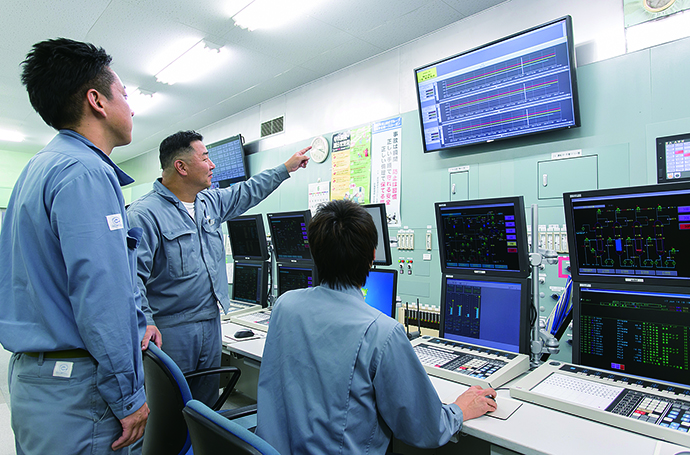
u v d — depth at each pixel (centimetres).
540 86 233
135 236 121
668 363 128
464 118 269
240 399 286
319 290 104
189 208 196
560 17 227
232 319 265
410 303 302
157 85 418
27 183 102
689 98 193
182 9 284
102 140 113
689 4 196
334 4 273
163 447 134
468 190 274
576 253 149
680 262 128
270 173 228
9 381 104
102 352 95
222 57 355
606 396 121
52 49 103
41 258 98
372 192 337
